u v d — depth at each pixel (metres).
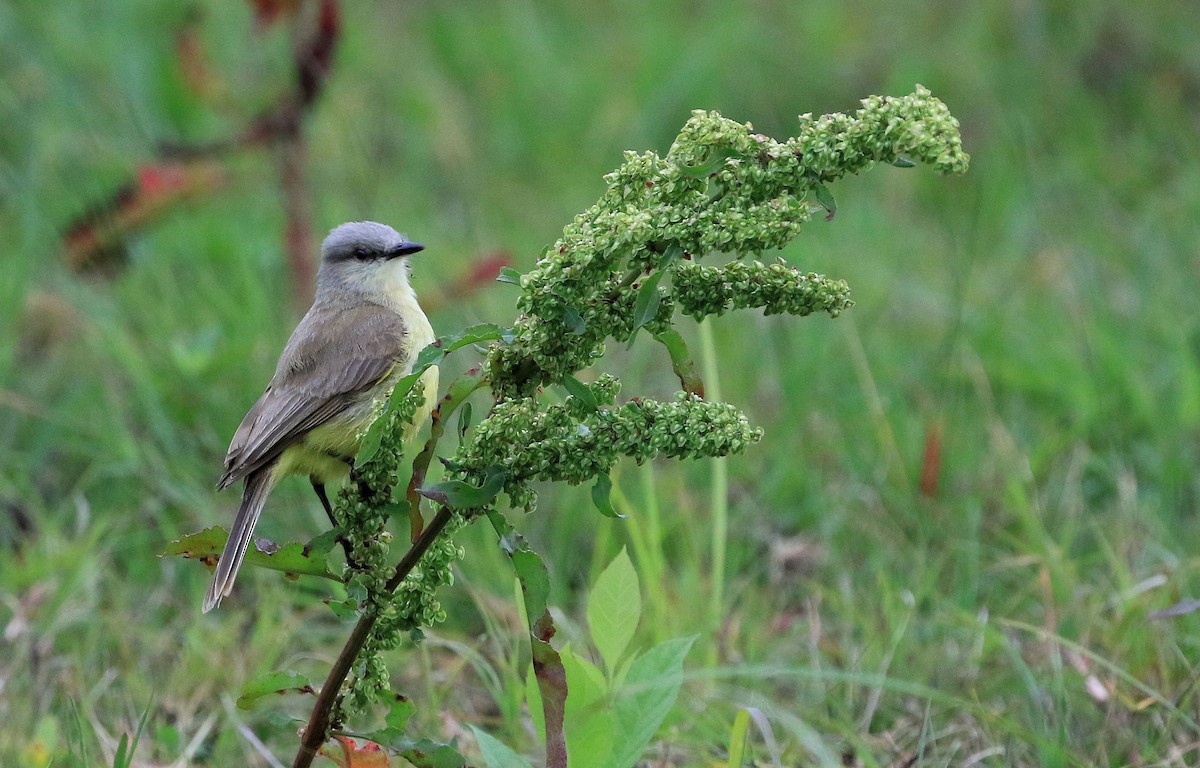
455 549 6.77
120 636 10.11
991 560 10.87
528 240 16.12
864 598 10.47
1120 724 8.78
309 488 11.70
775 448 12.45
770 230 5.98
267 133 14.29
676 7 21.61
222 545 7.17
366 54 19.00
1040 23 19.53
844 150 5.96
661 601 9.64
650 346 13.91
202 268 14.85
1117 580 10.24
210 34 17.95
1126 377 12.82
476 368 6.55
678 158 6.10
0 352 13.08
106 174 15.91
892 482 11.86
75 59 17.39
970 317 14.02
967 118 18.80
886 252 15.87
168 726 9.06
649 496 10.14
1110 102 18.73
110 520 11.41
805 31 20.45
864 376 12.67
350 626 10.30
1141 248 15.13
